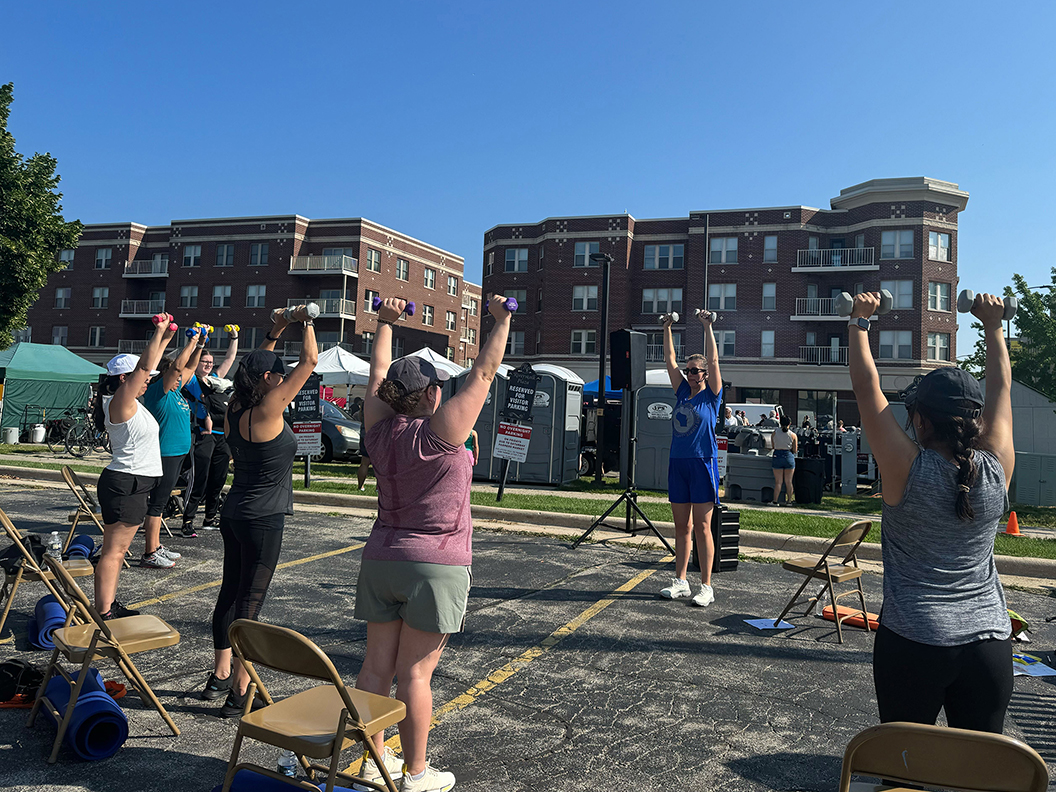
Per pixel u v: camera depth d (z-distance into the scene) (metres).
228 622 3.79
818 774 3.29
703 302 40.47
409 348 53.25
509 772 3.23
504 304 2.78
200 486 8.54
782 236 39.91
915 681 2.16
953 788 1.88
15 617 5.22
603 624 5.55
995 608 2.17
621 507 11.28
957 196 37.84
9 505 10.27
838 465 18.84
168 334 4.64
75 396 24.69
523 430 11.57
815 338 39.28
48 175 22.09
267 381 3.58
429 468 2.71
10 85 21.25
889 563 2.28
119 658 3.35
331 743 2.38
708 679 4.47
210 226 49.97
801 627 5.66
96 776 3.06
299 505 11.51
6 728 3.49
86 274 53.31
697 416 6.19
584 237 42.56
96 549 7.37
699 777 3.23
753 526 9.89
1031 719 4.04
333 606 5.81
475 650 4.90
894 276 37.97
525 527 10.03
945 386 2.23
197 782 3.04
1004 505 2.22
